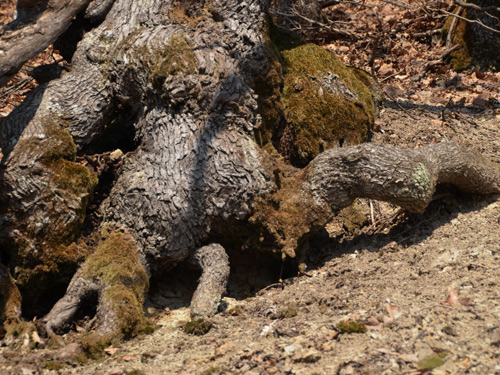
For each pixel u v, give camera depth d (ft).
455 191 17.16
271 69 17.04
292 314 12.96
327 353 10.95
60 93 15.65
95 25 17.71
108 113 16.35
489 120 23.22
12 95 23.13
